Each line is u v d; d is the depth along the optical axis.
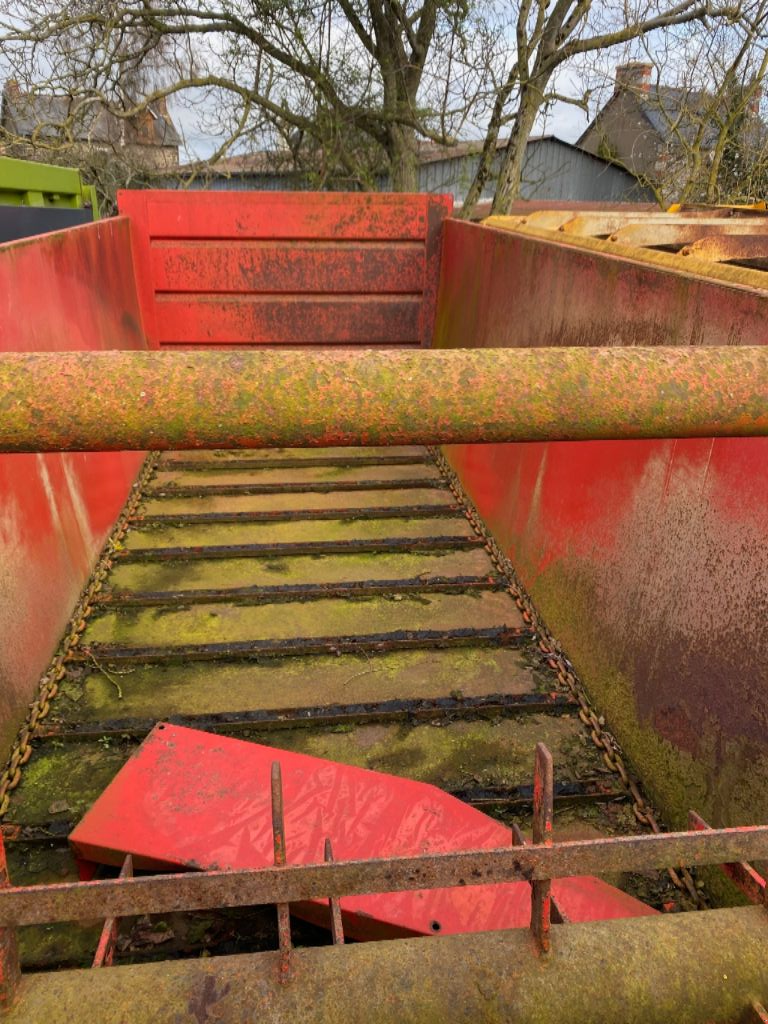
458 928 1.49
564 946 1.11
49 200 4.73
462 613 3.14
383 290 5.04
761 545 1.77
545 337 3.16
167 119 11.02
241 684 2.69
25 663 2.51
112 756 2.35
